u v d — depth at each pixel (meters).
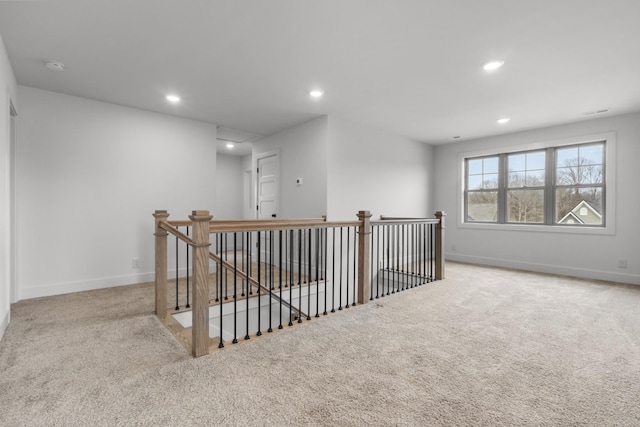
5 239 2.42
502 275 4.54
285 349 2.10
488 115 4.30
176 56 2.69
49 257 3.38
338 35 2.38
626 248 4.16
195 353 1.98
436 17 2.15
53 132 3.40
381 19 2.18
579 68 2.88
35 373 1.77
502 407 1.51
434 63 2.82
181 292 3.51
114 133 3.79
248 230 2.30
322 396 1.58
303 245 4.62
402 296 3.38
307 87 3.37
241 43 2.49
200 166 4.50
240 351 2.06
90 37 2.39
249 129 5.02
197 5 2.02
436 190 6.26
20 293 3.21
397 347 2.14
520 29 2.28
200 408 1.48
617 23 2.19
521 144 5.12
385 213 5.23
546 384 1.71
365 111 4.14
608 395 1.61
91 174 3.63
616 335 2.37
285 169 5.04
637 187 4.09
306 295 4.12
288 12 2.10
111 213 3.76
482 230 5.59
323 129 4.39
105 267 3.71
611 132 4.28
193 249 2.00
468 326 2.52
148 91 3.43
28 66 2.83
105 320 2.61
